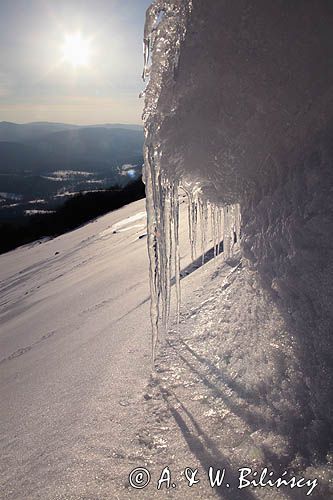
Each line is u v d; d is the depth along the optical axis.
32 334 5.86
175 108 2.56
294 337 1.83
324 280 1.65
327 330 1.61
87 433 2.29
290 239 1.91
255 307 2.37
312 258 1.73
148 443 2.04
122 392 2.65
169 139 2.74
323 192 1.72
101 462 1.99
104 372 3.09
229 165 2.59
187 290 4.38
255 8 1.82
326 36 1.69
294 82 1.86
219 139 2.46
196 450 1.88
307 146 1.90
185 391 2.42
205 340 2.97
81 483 1.88
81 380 3.13
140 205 22.75
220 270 4.45
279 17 1.78
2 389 3.81
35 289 11.23
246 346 2.35
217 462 1.75
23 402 3.19
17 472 2.16
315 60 1.76
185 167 2.88
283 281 1.94
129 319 4.30
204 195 3.34
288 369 1.84
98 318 4.96
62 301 7.23
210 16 2.00
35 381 3.60
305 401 1.66
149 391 2.57
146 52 2.64
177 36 2.32
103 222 21.88
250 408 1.96
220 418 2.03
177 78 2.38
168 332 3.42
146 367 2.93
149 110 2.79
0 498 1.99
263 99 2.02
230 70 2.07
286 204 2.02
